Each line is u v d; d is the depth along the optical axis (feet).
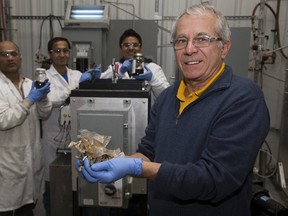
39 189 6.69
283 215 5.61
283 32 9.70
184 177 2.26
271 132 10.10
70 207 4.42
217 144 2.36
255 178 8.53
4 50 6.00
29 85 6.44
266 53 9.15
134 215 4.60
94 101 3.66
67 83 6.97
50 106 6.22
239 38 8.32
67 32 8.38
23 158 6.07
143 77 4.87
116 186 3.29
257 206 5.93
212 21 2.54
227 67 2.85
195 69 2.63
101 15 8.49
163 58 9.89
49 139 6.74
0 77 5.99
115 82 4.05
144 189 3.86
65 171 4.35
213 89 2.65
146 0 9.63
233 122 2.42
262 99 2.56
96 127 3.26
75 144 2.64
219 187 2.27
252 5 9.53
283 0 9.51
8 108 5.52
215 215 2.73
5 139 5.86
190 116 2.75
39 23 9.88
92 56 8.39
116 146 3.26
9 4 9.77
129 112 3.36
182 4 9.59
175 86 3.19
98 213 4.30
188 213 2.80
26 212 6.47
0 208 5.93
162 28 9.73
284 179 8.30
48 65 7.74
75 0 9.64
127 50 7.22
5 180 5.91
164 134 2.95
